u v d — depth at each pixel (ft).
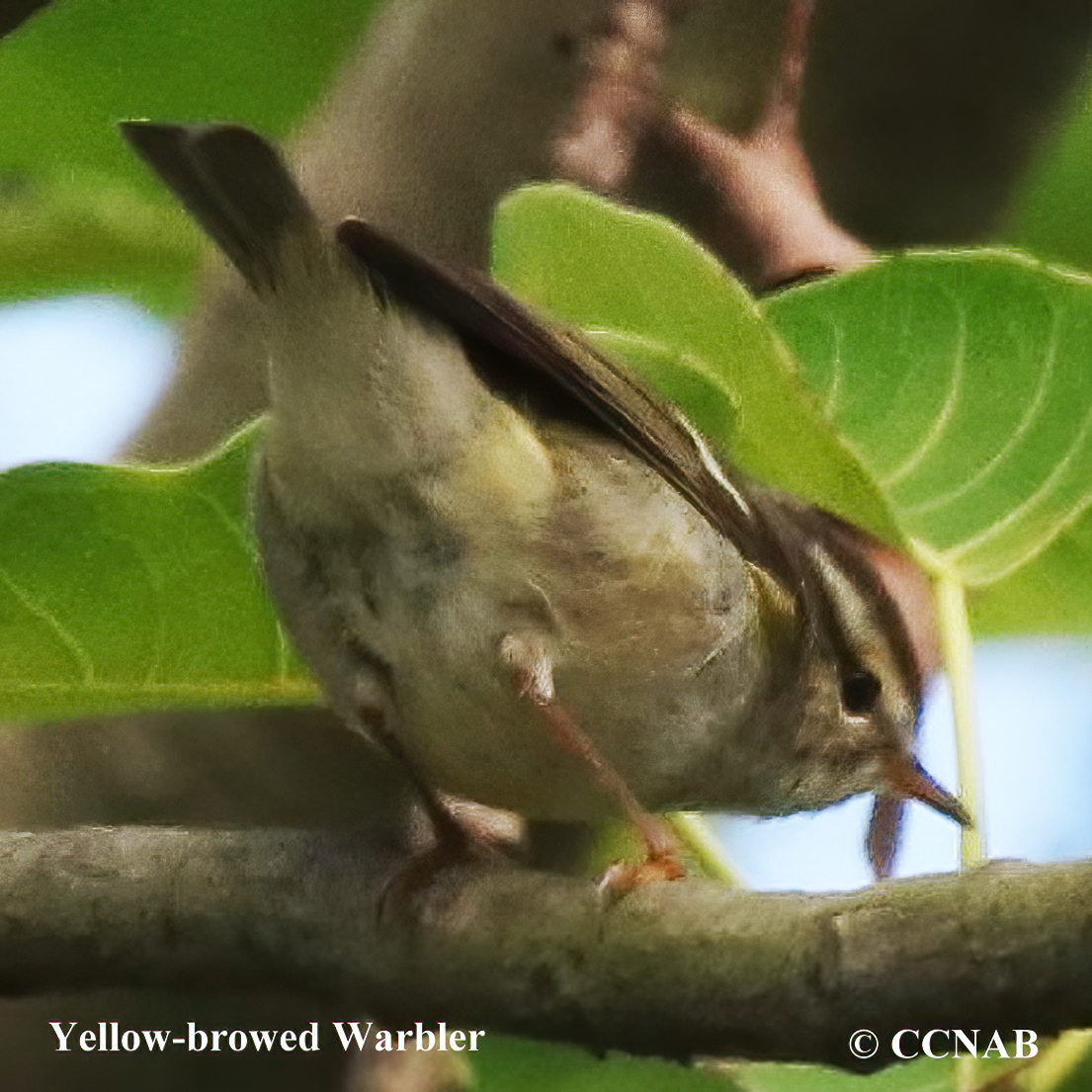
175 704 8.55
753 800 8.63
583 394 8.52
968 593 8.61
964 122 8.80
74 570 8.54
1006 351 8.55
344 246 8.50
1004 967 8.43
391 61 8.66
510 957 8.48
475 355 8.52
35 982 8.52
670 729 8.57
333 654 8.54
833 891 8.46
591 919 8.48
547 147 8.66
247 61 8.63
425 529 8.53
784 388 8.54
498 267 8.54
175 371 8.67
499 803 8.59
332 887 8.50
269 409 8.52
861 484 8.54
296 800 8.77
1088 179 8.63
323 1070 8.75
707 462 8.55
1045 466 8.56
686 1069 8.59
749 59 8.65
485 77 8.66
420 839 8.52
